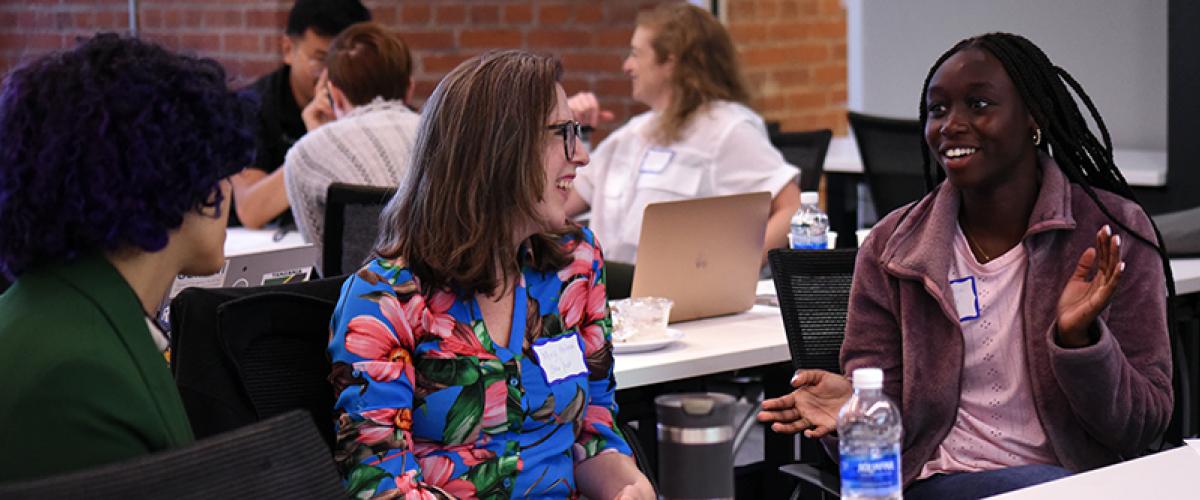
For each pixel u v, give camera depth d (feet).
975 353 7.35
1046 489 5.63
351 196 10.68
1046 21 17.15
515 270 6.77
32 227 4.63
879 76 18.98
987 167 7.22
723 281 10.21
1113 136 16.80
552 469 6.80
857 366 7.57
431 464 6.54
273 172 15.85
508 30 21.27
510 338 6.79
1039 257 7.22
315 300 6.48
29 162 4.61
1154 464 5.93
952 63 7.32
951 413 7.31
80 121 4.58
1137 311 7.07
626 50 20.89
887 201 15.43
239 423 6.15
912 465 7.33
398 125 12.25
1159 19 16.21
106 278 4.73
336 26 16.08
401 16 21.52
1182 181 14.02
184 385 6.09
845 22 22.88
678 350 9.18
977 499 6.93
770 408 7.20
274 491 4.02
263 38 21.68
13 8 23.35
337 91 12.52
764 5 21.57
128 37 4.85
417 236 6.63
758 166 13.23
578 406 6.93
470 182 6.57
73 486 3.62
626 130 14.08
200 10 22.09
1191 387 11.67
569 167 6.81
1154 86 16.35
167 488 3.79
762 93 21.68
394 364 6.37
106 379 4.48
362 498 6.16
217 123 4.83
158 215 4.73
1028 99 7.17
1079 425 7.09
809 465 7.55
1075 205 7.25
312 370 6.46
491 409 6.63
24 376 4.43
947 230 7.39
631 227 13.71
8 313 4.65
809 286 8.33
